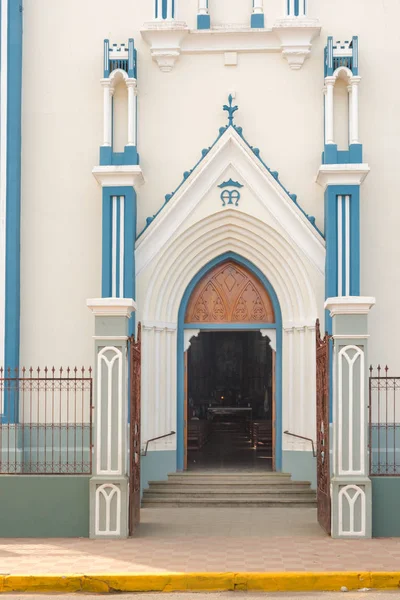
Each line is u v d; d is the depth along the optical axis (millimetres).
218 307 17141
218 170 16516
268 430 21578
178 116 16891
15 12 16719
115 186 16078
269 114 16844
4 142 16516
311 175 16703
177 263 16719
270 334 17031
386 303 16375
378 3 16875
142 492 16016
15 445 15477
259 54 16938
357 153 16062
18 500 12961
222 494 15930
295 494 15922
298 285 16531
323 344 13453
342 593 9914
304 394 16375
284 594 9898
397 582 10141
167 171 16812
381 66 16734
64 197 16750
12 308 16281
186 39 16875
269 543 12250
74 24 17047
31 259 16672
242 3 17234
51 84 16938
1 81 16609
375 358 16312
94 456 12891
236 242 16797
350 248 15898
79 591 10086
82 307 16594
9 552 11680
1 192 16453
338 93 16703
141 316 16375
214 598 9734
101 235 16609
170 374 16781
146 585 10102
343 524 12703
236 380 30828
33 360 16547
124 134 16828
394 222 16500
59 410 16219
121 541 12477
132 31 17062
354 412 12859
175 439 16766
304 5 16766
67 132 16859
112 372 12992
